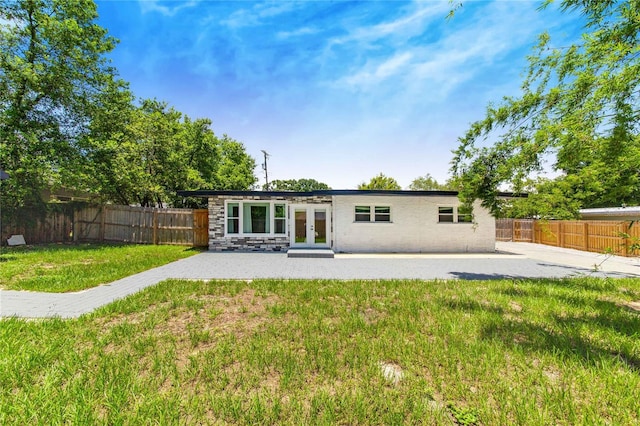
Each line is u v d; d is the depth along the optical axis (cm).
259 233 1385
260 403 240
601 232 1386
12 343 351
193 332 395
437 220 1406
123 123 1803
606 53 475
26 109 1411
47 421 221
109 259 1041
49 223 1524
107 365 300
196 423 220
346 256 1234
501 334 389
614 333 395
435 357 324
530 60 638
